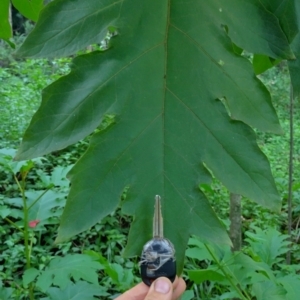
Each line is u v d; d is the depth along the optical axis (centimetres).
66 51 104
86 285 212
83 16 106
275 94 773
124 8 109
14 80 771
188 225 102
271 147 609
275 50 110
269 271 197
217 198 430
